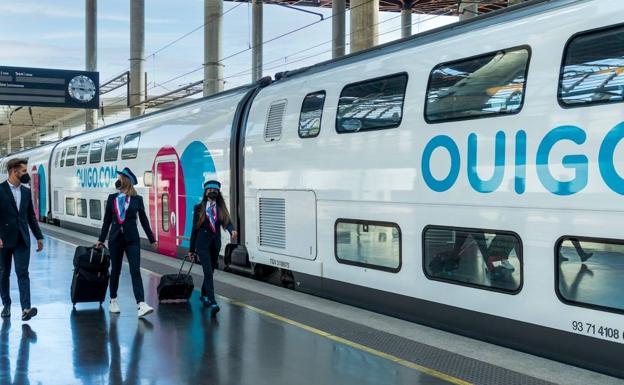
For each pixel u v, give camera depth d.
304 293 8.50
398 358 5.50
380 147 7.03
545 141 5.21
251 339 6.22
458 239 6.06
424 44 6.73
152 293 8.70
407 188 6.64
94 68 40.41
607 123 4.75
